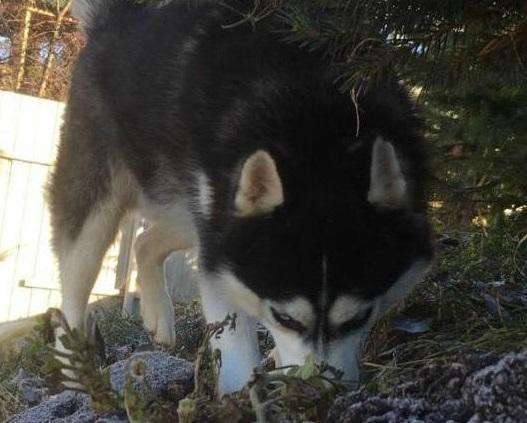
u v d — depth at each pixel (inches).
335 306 55.4
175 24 71.6
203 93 65.6
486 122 71.4
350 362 55.7
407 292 60.0
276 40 63.9
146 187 73.0
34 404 73.4
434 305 66.6
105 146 76.5
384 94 61.6
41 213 122.6
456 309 65.9
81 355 52.6
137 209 77.7
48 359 52.6
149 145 70.9
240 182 57.5
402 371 54.8
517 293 68.0
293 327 56.4
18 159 120.8
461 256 74.6
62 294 76.8
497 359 48.2
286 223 56.6
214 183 61.5
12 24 202.2
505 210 80.0
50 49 198.4
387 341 64.0
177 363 63.2
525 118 70.5
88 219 76.5
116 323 100.6
